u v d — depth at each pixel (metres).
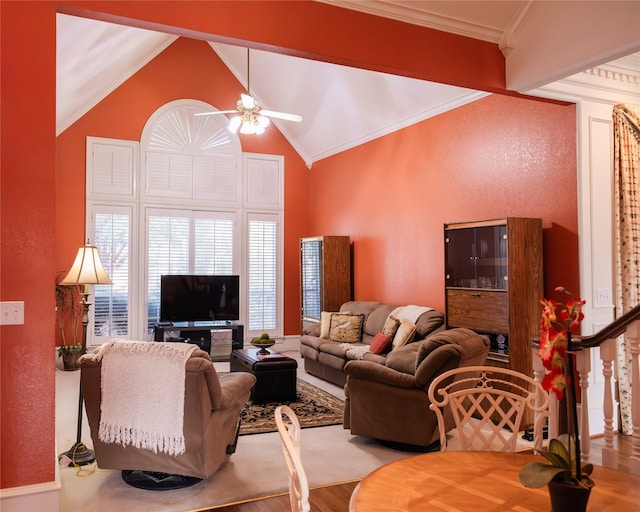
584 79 4.46
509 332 4.45
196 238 8.27
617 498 1.52
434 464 1.81
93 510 3.03
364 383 4.18
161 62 8.01
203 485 3.39
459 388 4.00
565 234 4.53
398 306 6.69
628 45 3.36
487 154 5.35
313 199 9.03
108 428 3.27
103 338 7.58
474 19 3.88
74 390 6.02
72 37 4.69
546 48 3.82
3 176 2.55
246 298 8.60
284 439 1.39
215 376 3.21
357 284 7.80
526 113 4.92
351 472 3.64
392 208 6.93
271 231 8.82
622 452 3.92
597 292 4.45
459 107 5.74
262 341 5.96
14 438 2.55
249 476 3.54
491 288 4.70
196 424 3.18
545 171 4.72
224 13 3.14
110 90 7.70
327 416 5.00
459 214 5.73
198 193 8.27
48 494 2.57
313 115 7.98
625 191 4.57
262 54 7.52
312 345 6.82
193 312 7.87
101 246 7.62
